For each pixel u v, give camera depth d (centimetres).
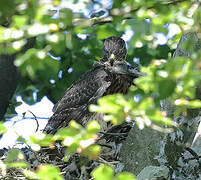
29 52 981
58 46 1012
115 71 1616
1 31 967
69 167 1366
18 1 930
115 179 884
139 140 1292
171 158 1273
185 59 952
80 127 961
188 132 1278
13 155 1054
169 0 1086
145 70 978
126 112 938
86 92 1670
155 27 1118
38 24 955
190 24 1036
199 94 1198
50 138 997
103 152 1450
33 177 1082
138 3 1031
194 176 1288
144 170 1254
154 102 956
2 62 1558
